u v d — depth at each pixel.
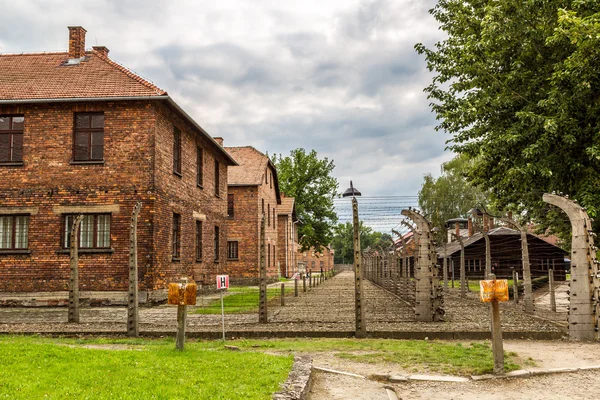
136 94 21.67
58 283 21.33
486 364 9.03
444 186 64.94
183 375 7.28
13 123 22.56
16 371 7.10
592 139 17.84
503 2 19.77
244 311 18.23
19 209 21.83
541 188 19.80
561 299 23.20
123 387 6.48
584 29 16.27
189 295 9.50
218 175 32.56
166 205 22.98
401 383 8.09
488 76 20.81
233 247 43.06
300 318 15.77
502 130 20.00
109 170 21.77
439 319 14.85
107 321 15.52
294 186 70.56
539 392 7.50
